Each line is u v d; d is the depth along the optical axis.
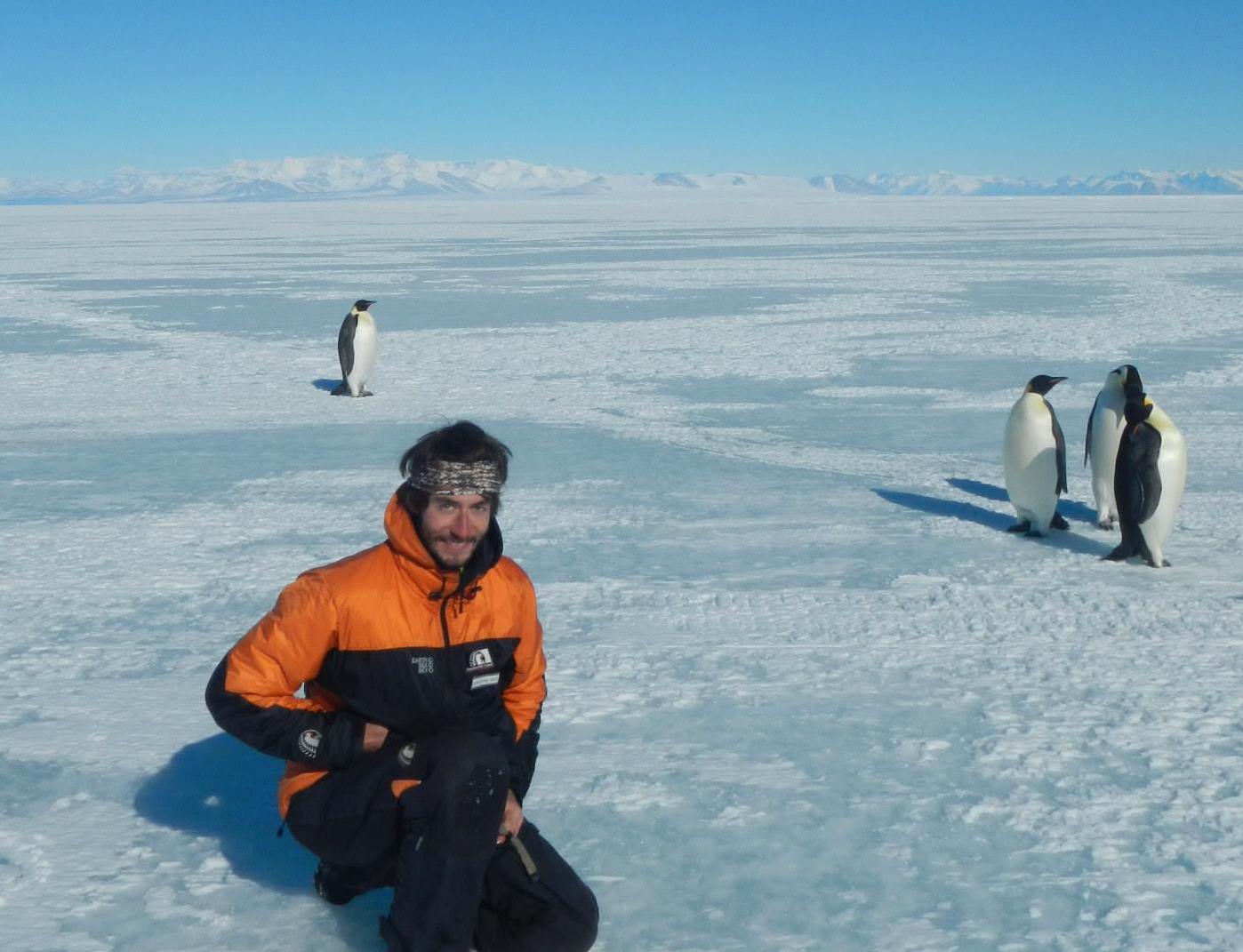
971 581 5.07
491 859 2.22
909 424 9.15
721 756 3.29
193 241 43.41
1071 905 2.49
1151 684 3.81
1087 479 7.38
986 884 2.58
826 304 18.34
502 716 2.37
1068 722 3.51
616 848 2.76
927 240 39.03
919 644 4.24
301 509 6.33
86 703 3.67
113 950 2.31
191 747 3.34
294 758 2.25
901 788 3.08
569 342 14.20
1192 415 9.19
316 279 24.56
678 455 7.88
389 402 10.30
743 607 4.67
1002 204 112.00
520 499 6.58
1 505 6.43
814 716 3.57
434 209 112.25
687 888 2.58
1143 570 5.26
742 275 24.52
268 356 13.26
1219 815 2.89
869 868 2.66
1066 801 2.98
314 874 2.62
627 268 26.81
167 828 2.84
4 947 2.31
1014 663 4.03
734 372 11.86
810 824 2.88
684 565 5.29
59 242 42.81
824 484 7.04
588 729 3.48
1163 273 23.64
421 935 2.12
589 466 7.51
